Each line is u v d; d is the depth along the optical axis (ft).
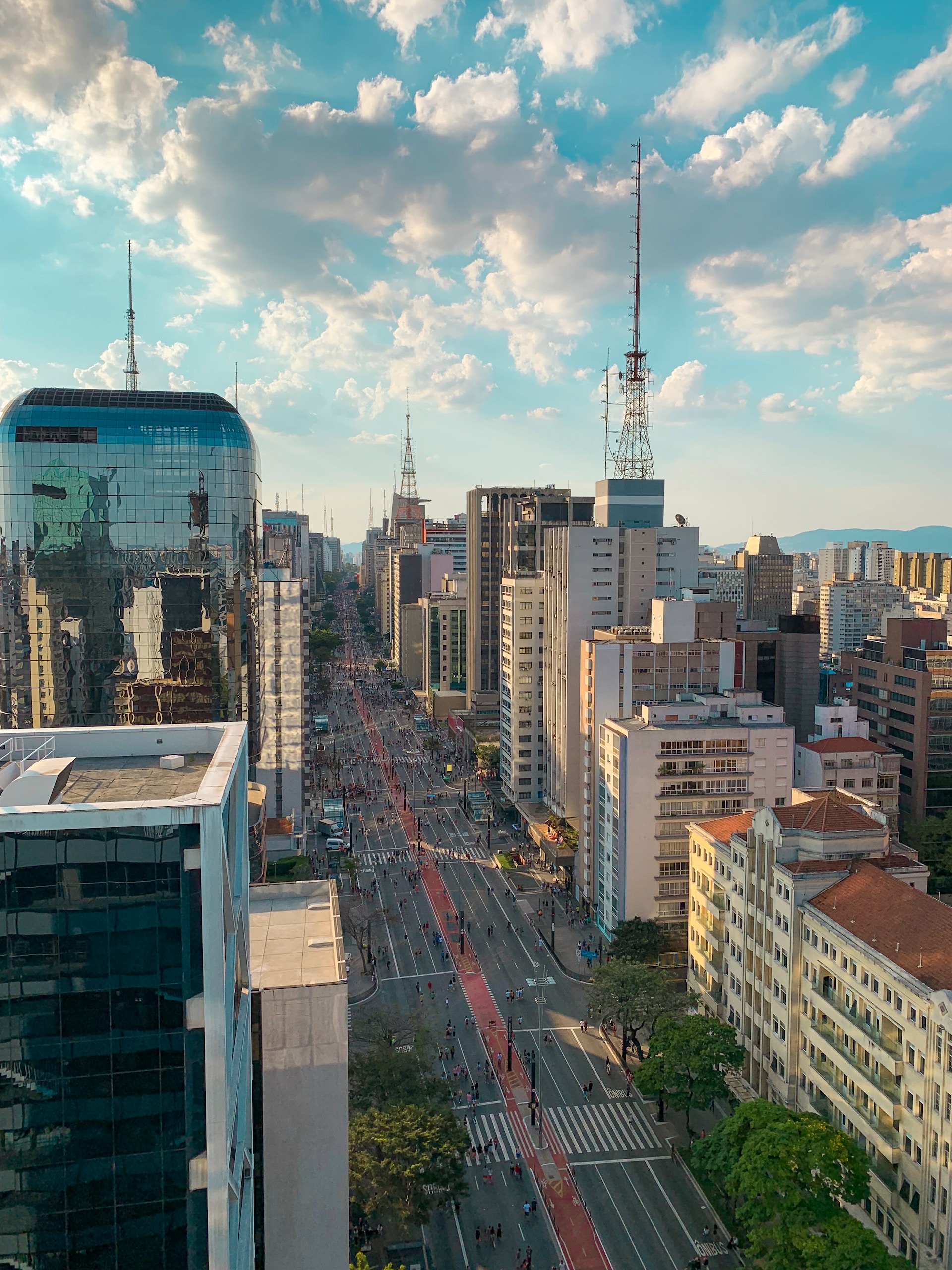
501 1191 262.67
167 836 108.47
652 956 374.63
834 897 266.77
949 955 222.28
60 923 107.76
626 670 447.83
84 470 431.43
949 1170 201.87
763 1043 292.40
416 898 479.41
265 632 539.70
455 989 380.58
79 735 154.81
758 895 297.74
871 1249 192.54
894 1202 220.43
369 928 423.64
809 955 269.03
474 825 603.67
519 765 599.98
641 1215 252.62
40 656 437.17
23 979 107.76
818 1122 221.66
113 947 108.68
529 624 594.24
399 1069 260.83
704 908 346.54
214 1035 110.32
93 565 435.12
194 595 444.55
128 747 156.15
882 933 242.17
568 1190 262.67
